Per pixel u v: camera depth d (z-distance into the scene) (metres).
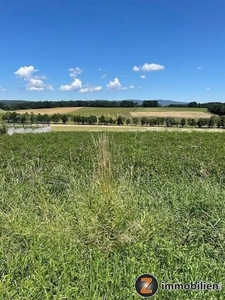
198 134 20.19
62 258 3.36
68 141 15.61
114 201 4.10
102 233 3.77
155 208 4.63
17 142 15.53
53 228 3.92
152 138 17.33
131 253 3.52
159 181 6.14
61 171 6.75
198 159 8.45
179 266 3.30
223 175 6.72
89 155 9.02
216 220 4.12
